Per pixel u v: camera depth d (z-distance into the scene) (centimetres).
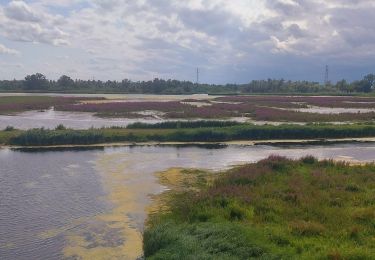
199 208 1775
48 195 2198
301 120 5712
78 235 1666
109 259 1459
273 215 1678
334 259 1227
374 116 6050
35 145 3759
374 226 1552
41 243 1588
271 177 2294
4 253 1499
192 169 2839
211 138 4141
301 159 2759
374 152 3616
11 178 2559
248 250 1298
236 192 1978
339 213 1681
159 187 2364
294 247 1347
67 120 5678
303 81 19275
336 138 4406
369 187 2122
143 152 3509
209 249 1312
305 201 1852
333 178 2259
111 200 2116
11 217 1858
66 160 3123
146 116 6181
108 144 3853
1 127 4809
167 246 1402
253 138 4272
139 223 1789
